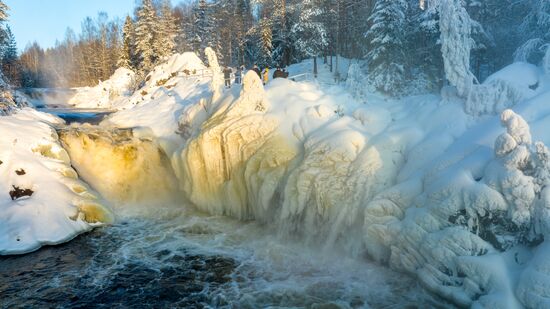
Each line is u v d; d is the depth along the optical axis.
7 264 11.12
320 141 11.60
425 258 8.41
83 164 16.44
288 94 14.30
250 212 13.77
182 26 54.31
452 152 9.37
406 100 13.45
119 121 20.03
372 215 9.73
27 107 19.25
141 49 41.09
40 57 90.88
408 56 18.09
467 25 11.02
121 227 13.85
